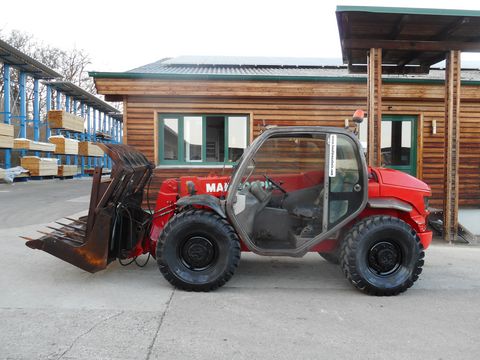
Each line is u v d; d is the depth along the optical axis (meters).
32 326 3.48
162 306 3.99
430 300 4.35
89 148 27.64
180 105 9.64
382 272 4.52
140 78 9.25
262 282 4.90
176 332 3.41
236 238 4.45
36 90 24.47
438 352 3.15
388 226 4.43
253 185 4.72
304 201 4.84
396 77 10.01
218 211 4.38
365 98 9.70
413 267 4.48
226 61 13.02
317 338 3.35
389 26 6.91
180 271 4.41
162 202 5.03
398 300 4.34
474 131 10.16
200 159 9.84
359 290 4.56
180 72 10.16
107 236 4.52
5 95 21.06
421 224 4.73
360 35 7.35
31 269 5.22
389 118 10.09
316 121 9.84
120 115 39.16
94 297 4.23
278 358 3.00
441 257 6.36
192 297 4.28
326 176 4.51
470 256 6.43
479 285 4.92
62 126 24.06
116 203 4.71
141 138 9.63
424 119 9.98
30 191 15.46
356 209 4.54
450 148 7.43
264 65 12.25
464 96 9.59
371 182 4.77
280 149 4.85
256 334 3.40
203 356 3.01
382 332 3.50
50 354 2.99
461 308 4.11
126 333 3.37
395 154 10.16
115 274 5.06
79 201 12.19
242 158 4.77
